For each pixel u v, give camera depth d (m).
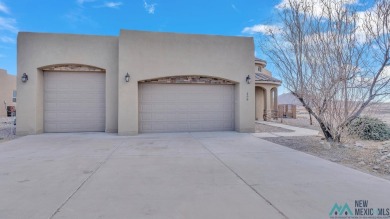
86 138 11.60
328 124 9.45
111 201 4.32
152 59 12.96
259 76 22.73
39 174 5.92
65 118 13.60
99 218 3.71
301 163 7.02
